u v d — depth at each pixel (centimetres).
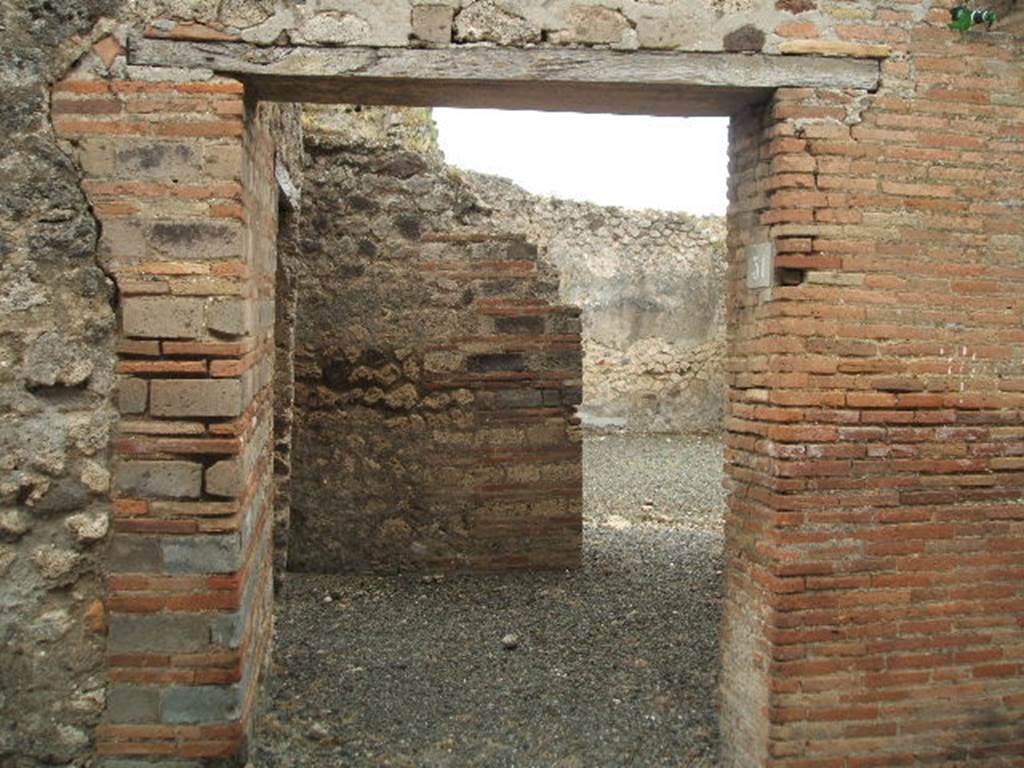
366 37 374
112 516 373
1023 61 395
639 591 693
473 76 378
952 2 389
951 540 398
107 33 366
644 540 865
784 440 385
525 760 439
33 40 364
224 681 374
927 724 400
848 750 394
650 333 1678
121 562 372
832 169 385
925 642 398
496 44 378
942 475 396
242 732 380
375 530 736
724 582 436
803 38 384
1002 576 403
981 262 396
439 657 559
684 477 1261
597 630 607
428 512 733
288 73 371
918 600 397
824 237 386
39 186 366
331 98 409
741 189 423
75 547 374
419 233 730
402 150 731
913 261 391
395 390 731
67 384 370
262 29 370
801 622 388
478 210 747
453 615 638
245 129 384
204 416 371
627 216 1675
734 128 430
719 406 1692
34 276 368
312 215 725
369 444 734
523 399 731
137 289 369
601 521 981
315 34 371
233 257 370
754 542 405
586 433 1667
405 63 376
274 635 576
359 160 726
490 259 724
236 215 370
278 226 678
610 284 1667
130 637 373
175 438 371
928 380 394
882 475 392
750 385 408
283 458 691
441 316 727
